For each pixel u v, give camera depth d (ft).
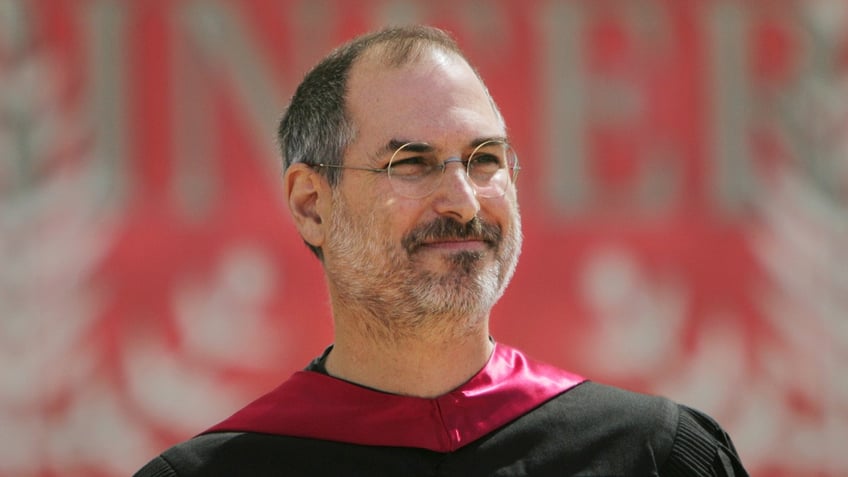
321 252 37.29
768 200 89.15
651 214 88.07
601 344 86.43
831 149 89.71
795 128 89.81
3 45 81.51
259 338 82.33
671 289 87.45
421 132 34.14
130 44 83.35
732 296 88.12
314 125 36.63
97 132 82.38
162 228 82.33
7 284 79.66
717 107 89.30
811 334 88.33
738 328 87.76
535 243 86.53
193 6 84.38
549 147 87.30
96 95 82.58
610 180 87.76
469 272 33.86
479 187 34.40
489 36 87.40
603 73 88.28
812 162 89.66
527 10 87.86
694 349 87.45
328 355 38.29
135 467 79.97
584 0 88.43
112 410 80.18
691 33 89.51
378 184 34.37
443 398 35.29
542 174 87.10
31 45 82.02
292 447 35.06
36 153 81.25
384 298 34.37
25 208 80.53
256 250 83.20
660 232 87.81
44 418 79.30
